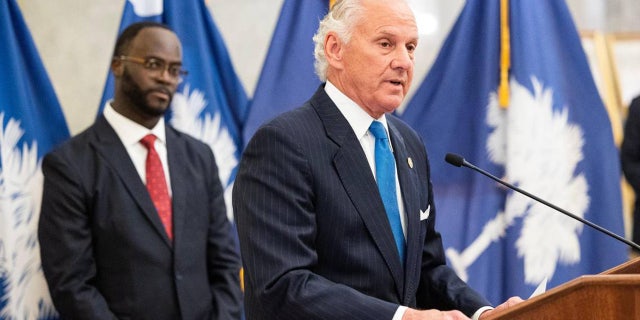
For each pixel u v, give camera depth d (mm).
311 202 3551
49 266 5660
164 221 5906
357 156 3672
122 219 5766
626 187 8203
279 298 3334
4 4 6449
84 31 7219
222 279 6074
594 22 8664
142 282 5738
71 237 5656
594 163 7277
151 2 6828
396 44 3711
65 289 5570
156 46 6066
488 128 7180
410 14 3764
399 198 3793
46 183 5832
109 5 7266
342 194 3580
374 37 3695
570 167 7230
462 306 3797
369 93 3719
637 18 8609
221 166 6895
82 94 7180
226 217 6285
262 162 3561
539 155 7152
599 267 7266
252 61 7625
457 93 7250
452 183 7207
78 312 5531
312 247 3543
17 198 6293
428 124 7258
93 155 5898
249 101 7105
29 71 6570
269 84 6949
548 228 7145
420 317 3182
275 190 3490
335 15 3846
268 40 7652
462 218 7191
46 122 6586
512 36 7227
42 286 6316
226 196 6902
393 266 3604
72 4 7219
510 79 7207
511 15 7246
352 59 3730
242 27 7625
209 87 6895
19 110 6379
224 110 7020
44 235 5723
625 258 7285
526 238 7102
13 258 6227
